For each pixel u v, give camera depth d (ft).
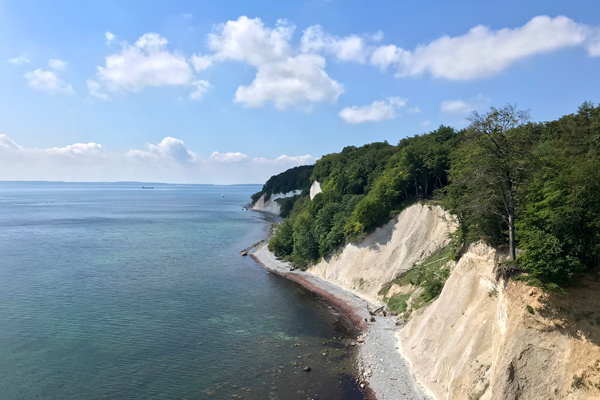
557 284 76.43
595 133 109.50
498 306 89.04
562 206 77.41
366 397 99.50
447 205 143.13
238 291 201.57
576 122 126.82
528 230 83.92
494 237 104.94
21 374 108.37
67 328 142.20
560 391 71.31
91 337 134.82
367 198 219.41
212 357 122.01
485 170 94.73
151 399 98.02
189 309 168.76
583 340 72.38
